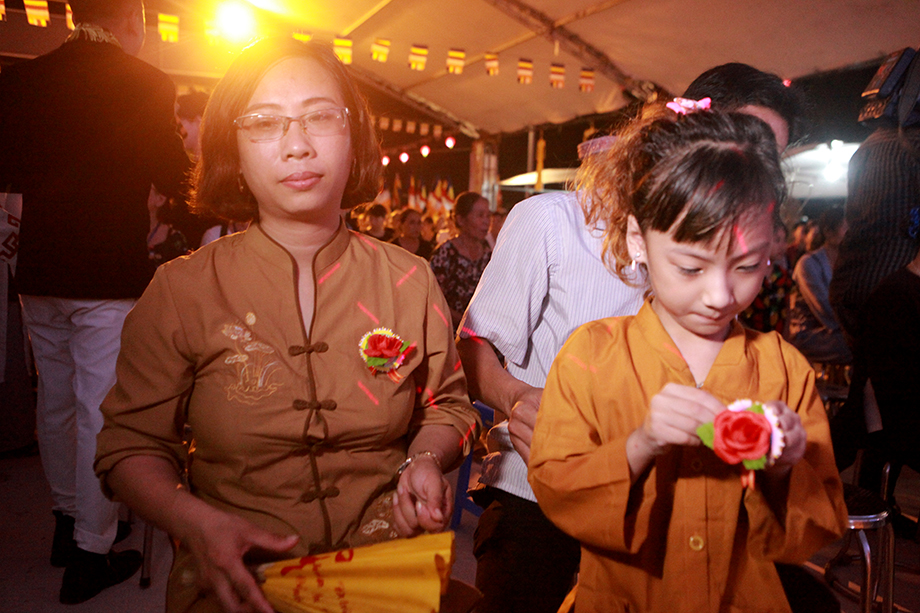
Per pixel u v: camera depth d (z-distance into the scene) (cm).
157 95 248
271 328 115
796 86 140
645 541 105
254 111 114
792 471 96
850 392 251
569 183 155
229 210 127
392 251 132
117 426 115
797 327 496
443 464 123
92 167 239
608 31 692
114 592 249
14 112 234
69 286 235
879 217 279
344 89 125
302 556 109
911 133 269
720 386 106
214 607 106
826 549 314
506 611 138
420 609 97
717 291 90
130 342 116
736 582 103
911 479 424
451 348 135
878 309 235
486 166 1124
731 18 598
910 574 286
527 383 157
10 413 392
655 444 91
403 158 1262
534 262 148
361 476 118
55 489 262
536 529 143
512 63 827
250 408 111
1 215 248
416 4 723
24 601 239
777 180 93
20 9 599
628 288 145
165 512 104
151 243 362
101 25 246
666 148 99
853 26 552
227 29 704
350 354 118
